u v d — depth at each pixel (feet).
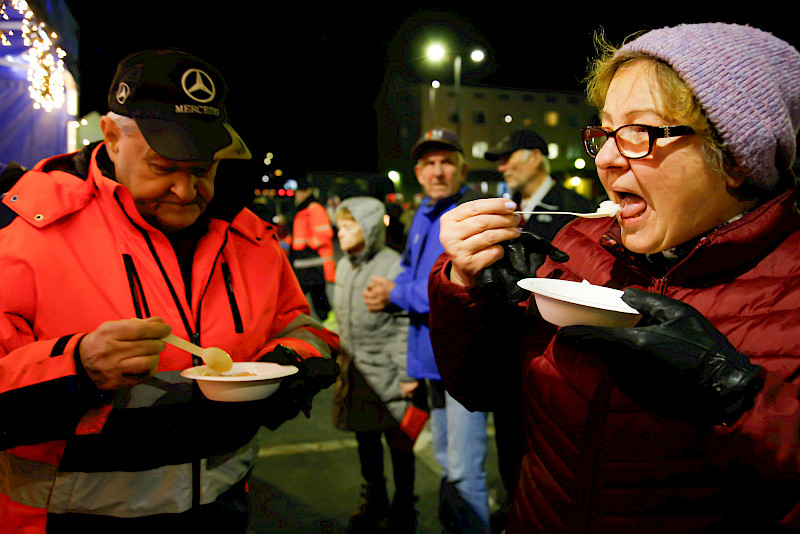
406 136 111.24
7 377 3.86
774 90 2.83
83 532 4.41
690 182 3.03
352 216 10.30
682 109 2.92
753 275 3.13
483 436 9.08
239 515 5.14
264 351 5.30
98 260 4.50
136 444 4.48
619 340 2.66
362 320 10.16
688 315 2.70
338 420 10.48
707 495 3.05
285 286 6.04
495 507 10.71
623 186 3.24
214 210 5.29
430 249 9.73
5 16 10.45
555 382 3.60
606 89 3.53
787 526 2.64
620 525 3.25
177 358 4.75
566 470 3.51
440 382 9.53
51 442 4.34
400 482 10.27
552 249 3.55
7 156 15.19
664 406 2.72
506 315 4.11
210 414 4.79
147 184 4.50
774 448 2.54
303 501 11.25
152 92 4.39
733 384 2.49
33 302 4.30
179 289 4.78
